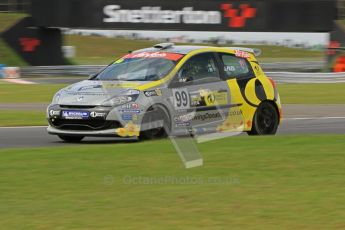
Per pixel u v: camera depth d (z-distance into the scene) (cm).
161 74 3581
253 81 3881
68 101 3503
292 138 3209
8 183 2253
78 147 3016
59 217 1892
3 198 2078
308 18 13162
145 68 3666
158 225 1819
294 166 2484
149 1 13512
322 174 2359
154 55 3766
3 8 16588
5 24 15638
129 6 13538
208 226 1809
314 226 1809
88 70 12369
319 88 8981
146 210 1952
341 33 13100
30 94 7931
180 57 3678
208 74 3697
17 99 7281
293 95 7838
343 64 12394
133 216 1897
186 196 2089
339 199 2047
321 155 2680
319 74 10269
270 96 3934
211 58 3762
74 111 3462
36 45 13950
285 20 13288
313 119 5241
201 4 13475
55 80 10906
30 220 1869
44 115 5375
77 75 12275
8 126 4638
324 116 5500
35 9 13725
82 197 2084
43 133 4228
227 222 1841
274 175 2348
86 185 2223
